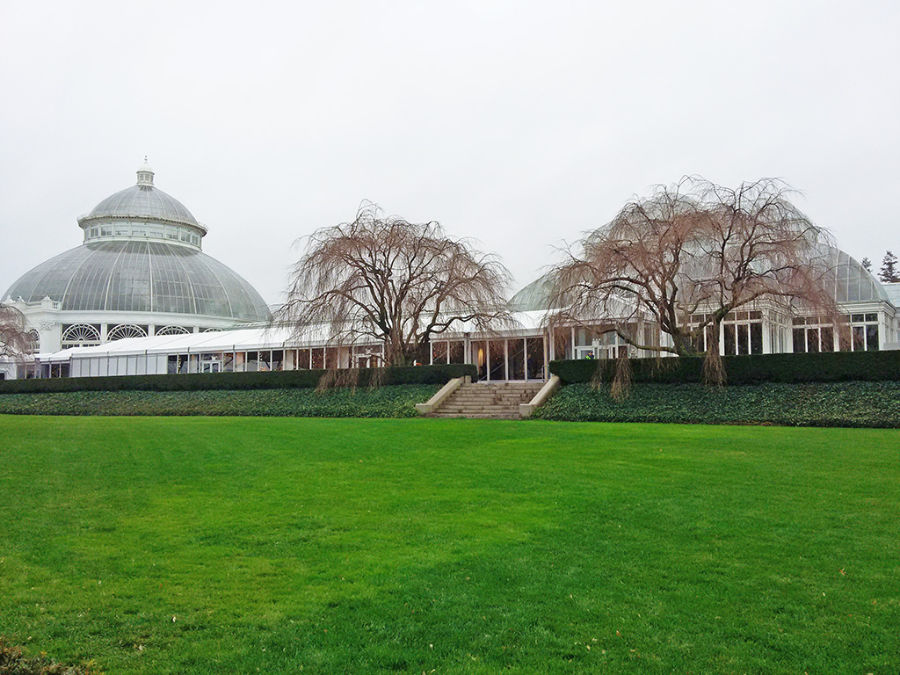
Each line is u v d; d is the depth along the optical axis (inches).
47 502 427.8
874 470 489.4
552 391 1099.9
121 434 767.7
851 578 281.6
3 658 184.4
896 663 211.5
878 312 1423.5
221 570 299.0
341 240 1183.6
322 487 464.1
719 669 209.0
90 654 221.0
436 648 223.3
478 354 1521.9
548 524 363.9
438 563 303.0
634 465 523.2
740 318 1342.3
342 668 210.7
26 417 1132.5
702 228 917.8
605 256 962.1
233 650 223.0
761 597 262.8
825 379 919.7
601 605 256.2
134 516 393.7
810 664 211.2
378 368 1256.8
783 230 925.8
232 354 1798.7
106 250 2770.7
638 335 1263.5
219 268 3009.4
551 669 209.2
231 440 701.3
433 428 801.6
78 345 2498.8
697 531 347.3
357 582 281.3
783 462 525.0
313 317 1193.4
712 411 920.3
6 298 2723.9
